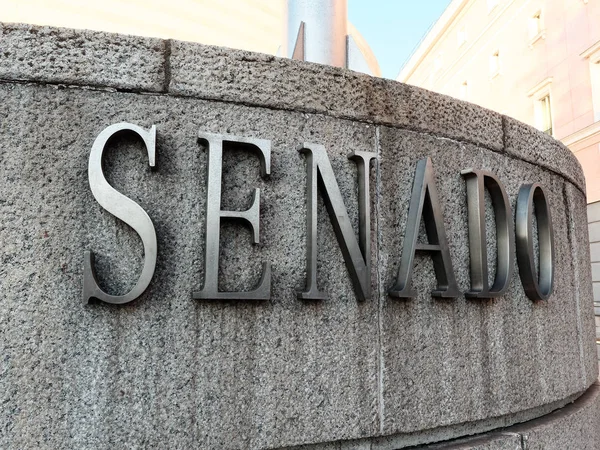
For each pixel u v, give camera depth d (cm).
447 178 263
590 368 345
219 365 203
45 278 188
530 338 283
